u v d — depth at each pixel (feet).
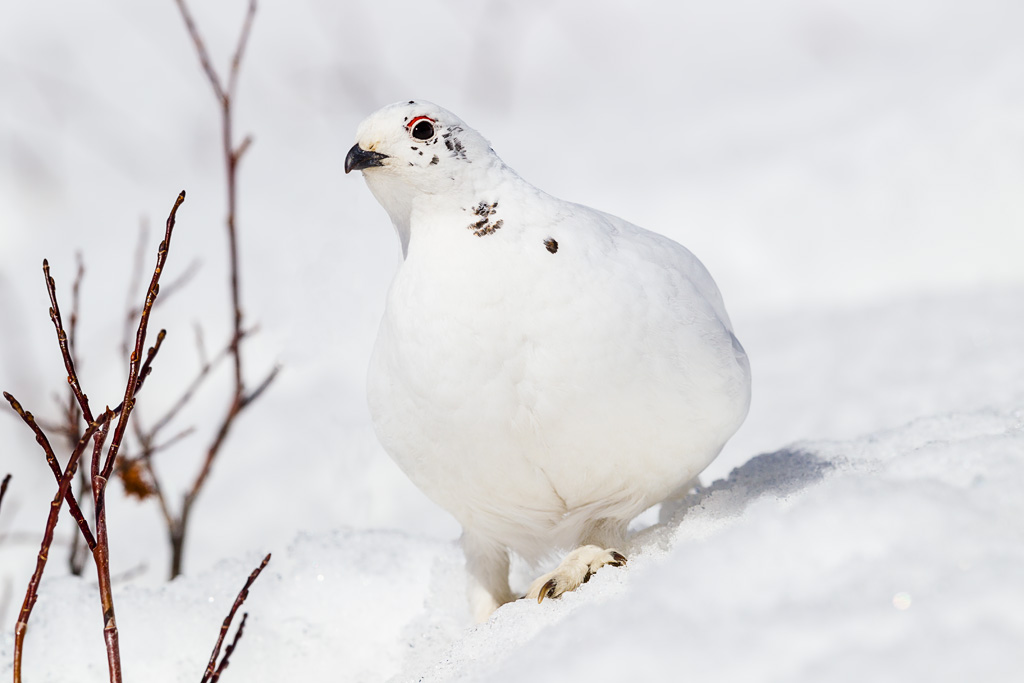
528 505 20.52
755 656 12.71
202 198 55.72
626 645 13.73
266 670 22.45
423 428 19.42
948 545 13.78
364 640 23.08
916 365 35.55
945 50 60.70
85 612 22.88
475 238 18.83
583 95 71.15
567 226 19.07
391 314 19.62
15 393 41.09
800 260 45.68
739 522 17.75
